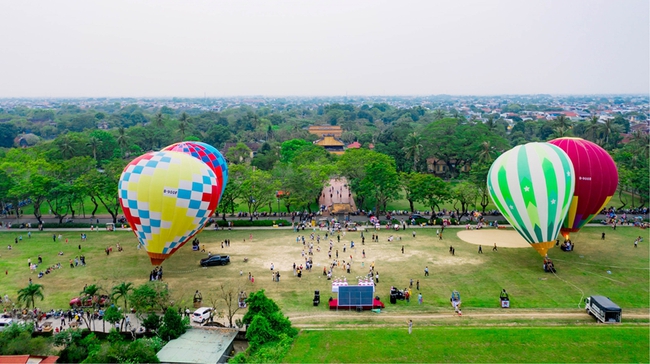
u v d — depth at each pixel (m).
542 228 67.75
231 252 78.38
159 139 199.88
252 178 96.94
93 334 48.94
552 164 67.94
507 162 71.00
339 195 125.19
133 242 84.12
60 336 47.28
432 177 99.38
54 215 105.19
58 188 92.38
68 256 76.50
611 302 54.31
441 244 82.25
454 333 49.19
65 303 59.41
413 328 51.38
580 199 74.31
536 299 59.78
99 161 149.62
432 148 149.62
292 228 93.62
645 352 44.88
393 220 96.31
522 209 68.50
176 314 50.53
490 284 64.56
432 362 43.44
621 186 106.38
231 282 65.50
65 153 137.50
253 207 109.62
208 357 45.53
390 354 44.91
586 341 47.09
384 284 64.69
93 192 94.81
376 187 100.44
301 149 151.12
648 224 91.50
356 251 78.44
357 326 52.62
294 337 49.00
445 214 103.69
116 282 65.62
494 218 100.06
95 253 78.06
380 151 153.50
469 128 151.50
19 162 106.62
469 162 149.38
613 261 73.19
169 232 64.62
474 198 100.06
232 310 57.25
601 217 99.12
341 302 57.12
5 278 67.19
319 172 104.81
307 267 70.19
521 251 78.25
